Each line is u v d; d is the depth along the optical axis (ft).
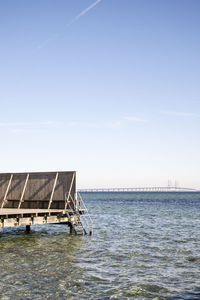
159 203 287.69
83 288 39.63
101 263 51.98
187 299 36.42
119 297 36.91
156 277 44.65
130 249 63.52
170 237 79.25
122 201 347.97
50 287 39.68
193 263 52.60
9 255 57.11
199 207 216.33
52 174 90.63
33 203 92.07
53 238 77.41
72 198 85.71
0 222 66.33
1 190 98.78
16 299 35.45
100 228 97.35
